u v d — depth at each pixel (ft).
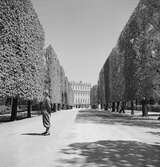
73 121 80.94
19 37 70.49
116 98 174.70
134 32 98.73
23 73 73.92
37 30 92.12
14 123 70.49
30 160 24.99
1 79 61.72
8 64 64.44
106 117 110.73
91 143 35.06
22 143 35.04
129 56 105.40
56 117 105.81
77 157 26.21
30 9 81.41
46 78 151.02
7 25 64.34
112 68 186.91
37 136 42.37
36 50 89.56
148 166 22.67
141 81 93.40
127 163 23.70
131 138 40.37
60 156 26.73
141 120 88.53
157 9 88.74
